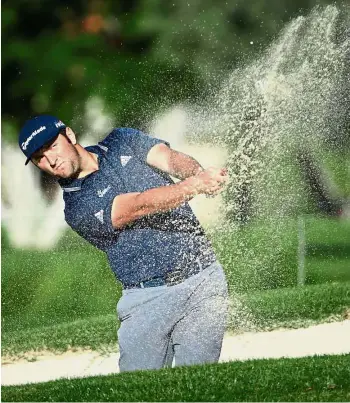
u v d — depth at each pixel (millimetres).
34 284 39406
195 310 20750
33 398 20000
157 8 51875
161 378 19438
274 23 49250
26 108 52875
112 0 53094
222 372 19484
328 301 28484
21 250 43531
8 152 51250
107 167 20875
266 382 18719
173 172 21031
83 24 53312
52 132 20812
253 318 27844
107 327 28359
